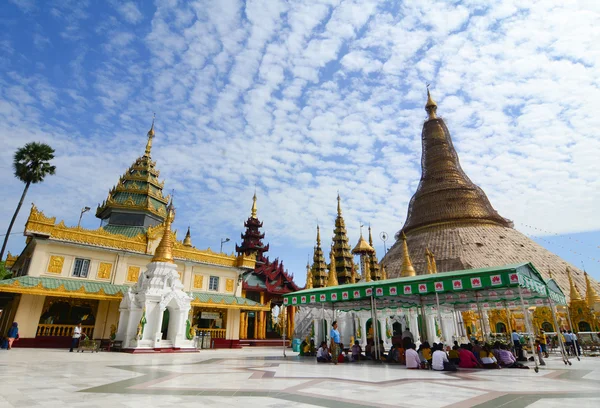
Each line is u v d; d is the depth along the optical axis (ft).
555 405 28.35
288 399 30.17
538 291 64.34
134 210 141.18
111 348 95.40
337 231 260.62
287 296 85.15
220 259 143.95
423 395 32.53
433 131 329.93
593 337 100.73
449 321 136.56
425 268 249.34
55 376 42.98
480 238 262.47
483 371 53.83
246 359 75.82
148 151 159.53
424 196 307.78
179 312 101.60
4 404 26.61
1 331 108.68
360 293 72.84
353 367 59.31
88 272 111.86
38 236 103.45
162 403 28.02
